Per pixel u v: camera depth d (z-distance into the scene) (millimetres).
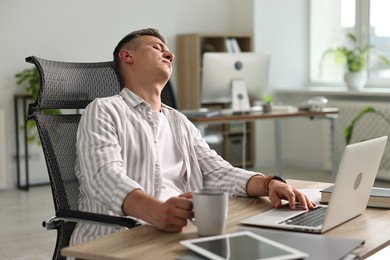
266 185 1844
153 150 1970
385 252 2350
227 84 4691
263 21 6547
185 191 2084
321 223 1544
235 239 1352
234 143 6488
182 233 1480
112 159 1753
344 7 6453
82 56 5797
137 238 1436
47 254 3604
